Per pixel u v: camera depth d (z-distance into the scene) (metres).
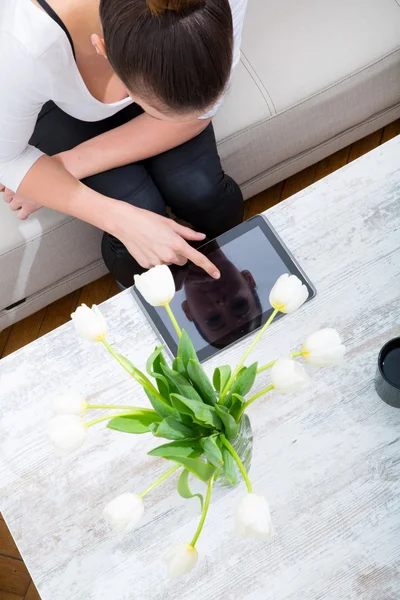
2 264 1.61
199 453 0.95
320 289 1.28
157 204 1.58
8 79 1.24
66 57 1.26
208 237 1.75
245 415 1.06
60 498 1.19
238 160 1.67
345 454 1.17
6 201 1.55
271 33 1.62
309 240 1.31
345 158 2.00
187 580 1.13
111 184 1.55
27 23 1.20
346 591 1.10
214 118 1.60
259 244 1.31
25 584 1.71
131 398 1.24
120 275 1.69
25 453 1.22
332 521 1.14
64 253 1.69
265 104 1.59
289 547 1.13
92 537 1.16
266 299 1.27
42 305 1.84
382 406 1.19
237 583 1.12
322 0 1.64
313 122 1.68
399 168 1.34
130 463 1.19
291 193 1.98
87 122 1.56
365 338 1.23
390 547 1.11
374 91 1.69
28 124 1.35
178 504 1.16
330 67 1.60
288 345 1.24
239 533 0.81
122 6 0.89
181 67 0.91
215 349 1.25
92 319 0.89
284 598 1.11
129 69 0.94
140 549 1.15
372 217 1.31
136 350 1.27
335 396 1.20
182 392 0.92
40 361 1.27
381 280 1.27
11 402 1.25
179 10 0.87
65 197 1.44
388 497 1.14
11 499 1.19
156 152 1.53
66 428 0.84
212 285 1.30
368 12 1.62
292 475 1.17
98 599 1.13
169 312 0.94
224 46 0.92
